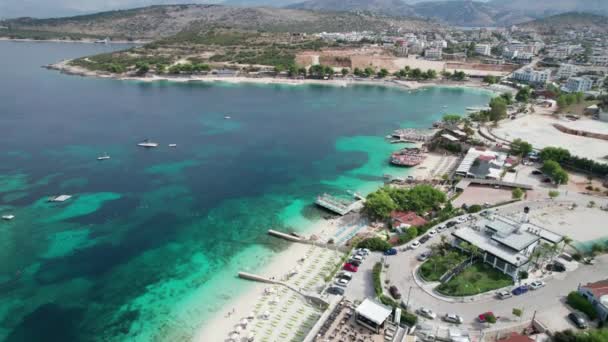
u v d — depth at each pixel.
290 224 124.75
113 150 187.88
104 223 123.00
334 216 129.62
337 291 88.94
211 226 123.12
